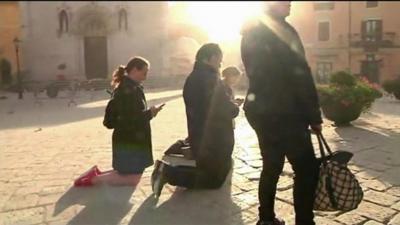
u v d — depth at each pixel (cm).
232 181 434
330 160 277
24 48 2978
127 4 3303
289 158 274
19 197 392
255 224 317
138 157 441
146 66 449
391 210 338
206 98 400
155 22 3338
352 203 270
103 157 584
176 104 1211
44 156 591
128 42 3338
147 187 417
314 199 276
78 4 3256
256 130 280
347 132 732
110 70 3306
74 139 739
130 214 343
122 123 438
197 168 399
